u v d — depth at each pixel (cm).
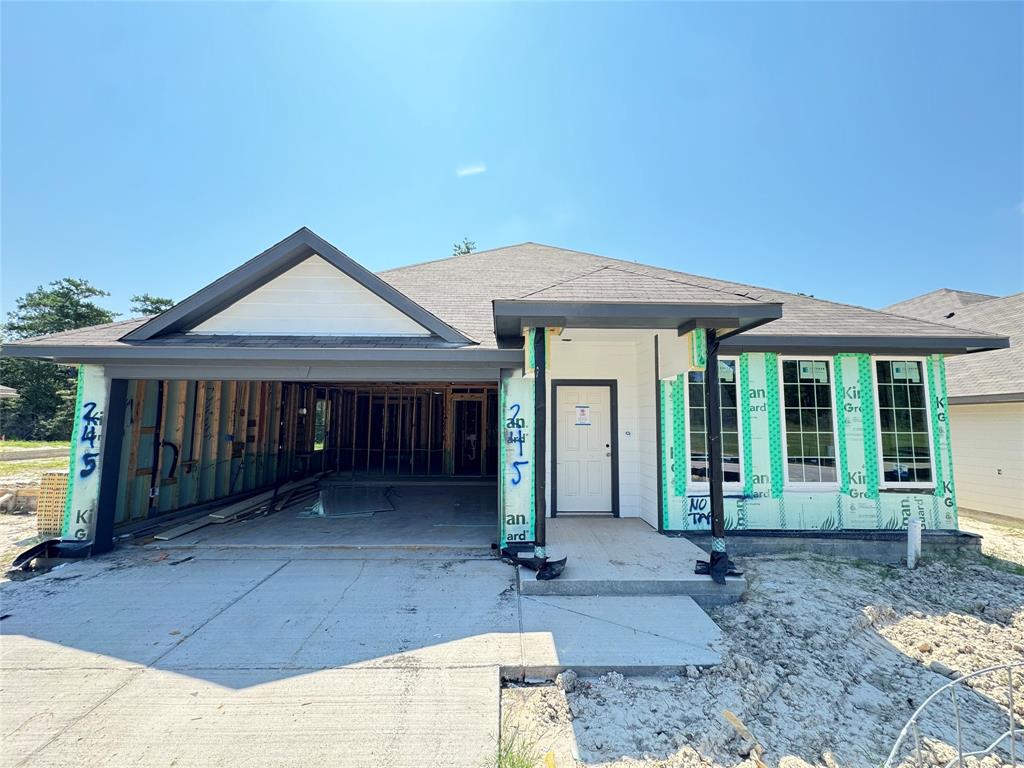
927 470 700
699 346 507
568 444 779
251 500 912
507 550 589
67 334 627
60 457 1914
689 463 686
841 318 741
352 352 573
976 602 530
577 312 464
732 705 320
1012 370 991
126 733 276
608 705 320
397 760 258
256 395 1059
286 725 285
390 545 634
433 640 389
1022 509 931
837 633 431
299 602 460
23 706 301
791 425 698
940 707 342
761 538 670
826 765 272
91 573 538
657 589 490
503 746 272
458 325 664
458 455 1495
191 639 387
